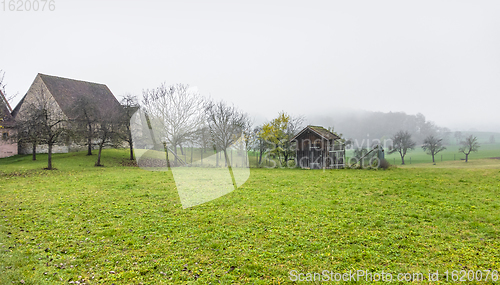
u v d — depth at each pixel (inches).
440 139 3110.2
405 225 405.1
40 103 1555.1
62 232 387.5
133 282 254.4
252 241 351.3
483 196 597.6
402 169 1302.9
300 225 411.8
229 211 491.8
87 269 279.3
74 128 1578.5
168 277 263.9
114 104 2290.8
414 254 306.5
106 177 984.9
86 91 2208.4
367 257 301.0
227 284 250.4
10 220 443.8
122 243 348.8
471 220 422.3
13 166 1389.0
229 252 319.0
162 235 374.9
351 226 401.4
